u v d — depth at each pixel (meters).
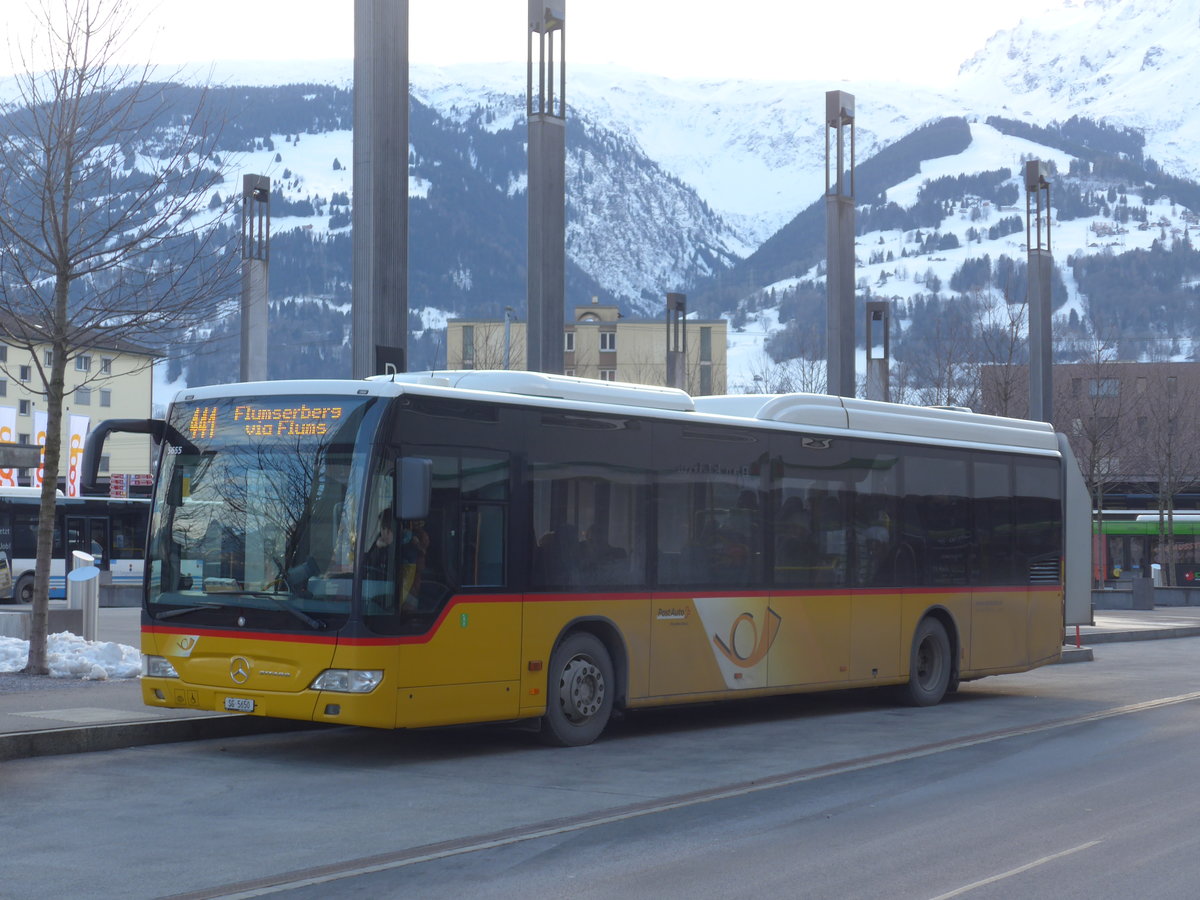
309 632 11.56
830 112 26.73
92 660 16.84
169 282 17.55
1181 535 57.53
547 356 20.66
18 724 12.40
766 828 9.27
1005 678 21.77
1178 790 10.87
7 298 16.66
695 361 120.31
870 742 13.77
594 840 8.85
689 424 14.49
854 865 8.20
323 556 11.66
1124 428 57.09
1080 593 20.55
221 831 9.04
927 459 17.61
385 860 8.23
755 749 13.21
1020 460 19.20
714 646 14.55
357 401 11.88
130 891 7.46
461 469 12.24
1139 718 15.95
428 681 11.78
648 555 13.91
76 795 10.27
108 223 16.89
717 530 14.70
